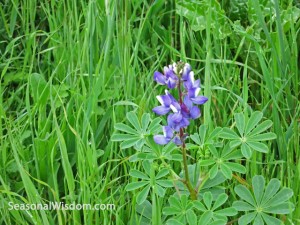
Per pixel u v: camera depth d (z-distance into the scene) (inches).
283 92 13.7
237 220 11.1
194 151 12.5
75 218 11.3
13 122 13.0
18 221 11.5
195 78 14.3
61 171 12.6
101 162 12.4
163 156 11.0
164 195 11.5
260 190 10.7
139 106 12.4
